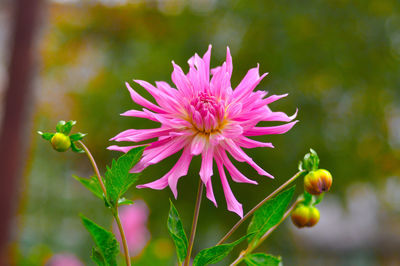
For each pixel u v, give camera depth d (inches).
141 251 128.6
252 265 48.9
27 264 148.2
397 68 249.3
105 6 283.7
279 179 225.1
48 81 292.8
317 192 48.4
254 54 241.3
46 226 272.8
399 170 264.4
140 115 46.7
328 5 247.6
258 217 49.1
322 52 240.2
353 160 240.8
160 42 276.1
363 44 247.8
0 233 157.9
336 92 250.4
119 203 44.9
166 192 236.4
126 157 42.6
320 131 236.2
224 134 46.5
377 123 250.5
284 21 242.4
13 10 172.1
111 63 283.7
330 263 437.7
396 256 439.8
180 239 44.6
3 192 161.6
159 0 283.3
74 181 304.5
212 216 229.6
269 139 226.1
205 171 45.5
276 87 240.2
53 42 288.0
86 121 265.7
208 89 48.8
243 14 251.9
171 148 46.8
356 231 448.5
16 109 167.3
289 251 261.9
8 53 171.8
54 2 277.4
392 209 359.9
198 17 263.9
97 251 43.9
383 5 250.2
